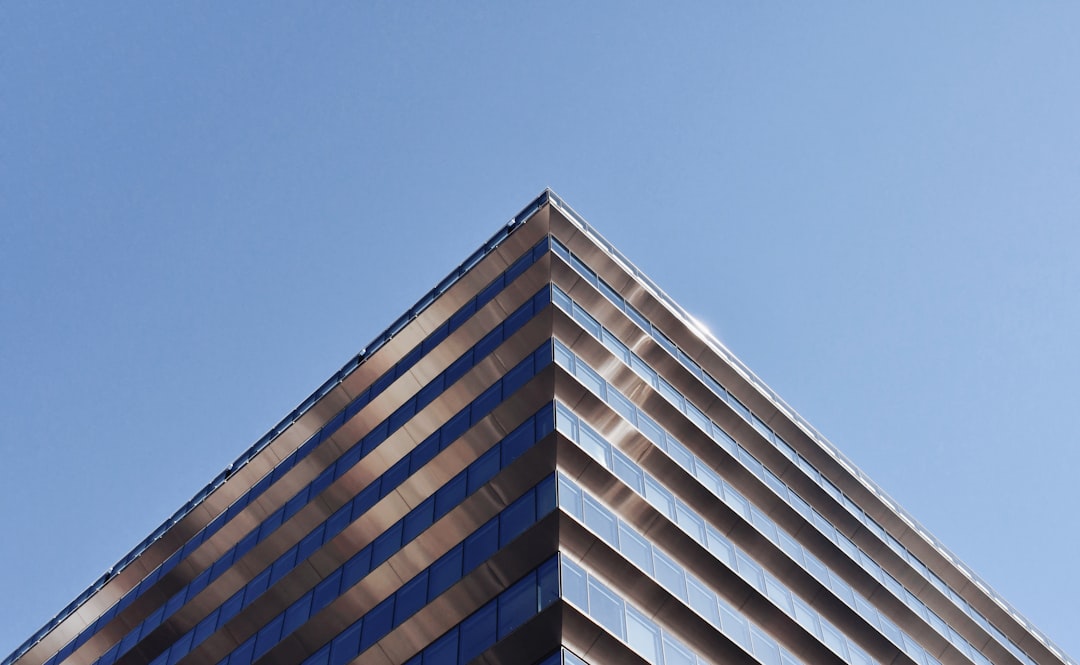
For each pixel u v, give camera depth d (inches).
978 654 2114.9
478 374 1702.8
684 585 1439.5
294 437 2080.5
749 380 2089.1
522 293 1788.9
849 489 2182.6
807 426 2224.4
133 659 1932.8
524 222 1916.8
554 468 1413.6
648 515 1461.6
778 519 1845.5
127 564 2251.5
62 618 2336.4
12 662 2336.4
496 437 1557.6
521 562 1321.4
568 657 1184.8
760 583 1626.5
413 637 1379.2
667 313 1973.4
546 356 1600.6
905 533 2224.4
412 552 1501.0
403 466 1713.8
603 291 1857.8
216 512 2142.0
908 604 2033.7
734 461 1808.6
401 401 1873.8
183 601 1974.7
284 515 1920.5
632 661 1227.9
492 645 1243.8
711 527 1621.6
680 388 1872.5
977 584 2305.6
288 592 1699.1
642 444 1584.6
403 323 2086.6
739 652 1405.0
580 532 1321.4
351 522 1701.5
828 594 1749.5
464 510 1471.5
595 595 1279.5
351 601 1536.7
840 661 1611.7
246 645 1699.1
